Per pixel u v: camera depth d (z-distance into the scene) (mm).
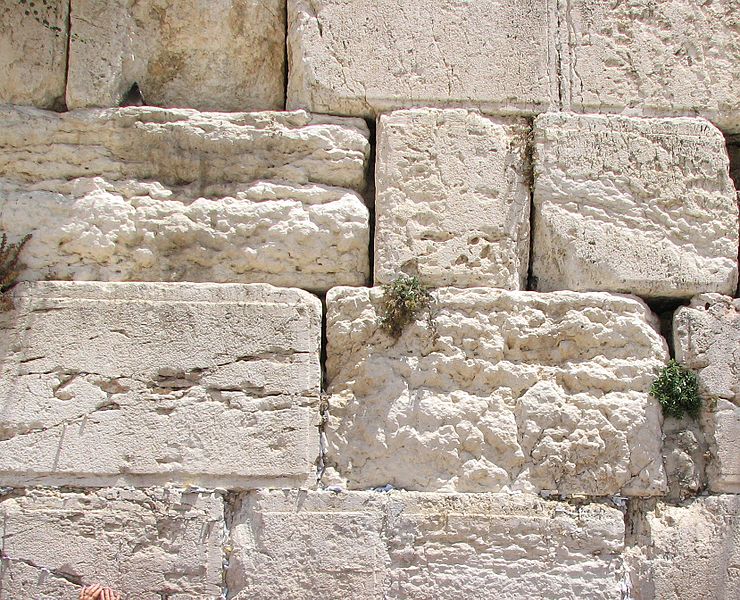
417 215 5137
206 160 5180
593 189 5223
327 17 5336
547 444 4875
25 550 4621
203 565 4652
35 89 5297
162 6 5484
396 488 4836
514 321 5008
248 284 4949
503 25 5395
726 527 4863
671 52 5480
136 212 5082
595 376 4965
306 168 5191
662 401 4969
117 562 4641
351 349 4992
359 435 4898
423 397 4926
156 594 4621
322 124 5254
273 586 4645
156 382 4805
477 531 4746
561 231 5156
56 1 5367
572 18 5457
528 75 5363
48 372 4789
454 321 5004
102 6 5363
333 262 5098
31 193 5078
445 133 5242
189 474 4734
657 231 5203
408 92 5293
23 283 4895
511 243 5168
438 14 5379
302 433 4793
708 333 5074
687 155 5305
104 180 5129
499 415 4914
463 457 4875
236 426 4777
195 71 5520
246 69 5543
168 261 5062
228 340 4855
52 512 4660
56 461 4707
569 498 4855
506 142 5277
